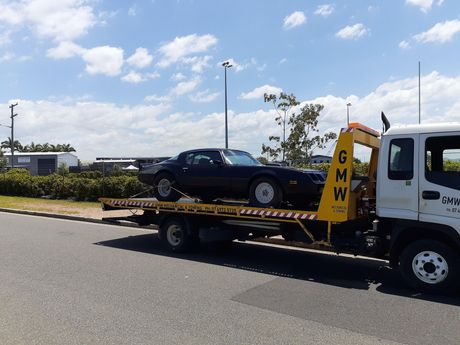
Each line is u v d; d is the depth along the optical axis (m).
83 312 5.29
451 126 6.11
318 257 8.82
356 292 6.28
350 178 6.89
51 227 13.06
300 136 24.19
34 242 10.31
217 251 9.44
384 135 6.64
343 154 6.94
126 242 10.43
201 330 4.72
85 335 4.57
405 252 6.39
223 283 6.70
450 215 6.04
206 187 9.27
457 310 5.48
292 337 4.54
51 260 8.27
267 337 4.54
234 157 9.30
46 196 24.56
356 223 7.31
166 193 10.02
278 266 7.97
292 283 6.76
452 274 6.01
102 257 8.61
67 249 9.44
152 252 9.21
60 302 5.67
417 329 4.81
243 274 7.31
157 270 7.52
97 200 21.73
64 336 4.55
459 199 5.97
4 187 27.08
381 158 6.66
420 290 6.28
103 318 5.08
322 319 5.10
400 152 6.48
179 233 9.20
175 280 6.84
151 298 5.86
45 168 100.81
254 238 8.51
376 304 5.71
